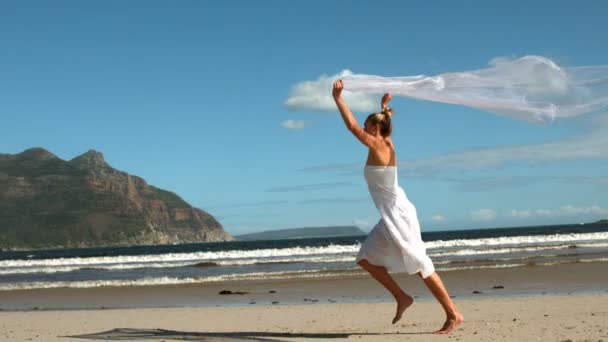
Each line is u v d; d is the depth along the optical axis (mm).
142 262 32094
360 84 5547
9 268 30422
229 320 7871
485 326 6215
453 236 84438
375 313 8203
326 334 6035
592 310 7547
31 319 8750
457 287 12656
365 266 5633
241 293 13055
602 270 14812
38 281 19312
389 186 5375
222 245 106688
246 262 26844
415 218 5473
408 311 8328
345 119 5363
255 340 5695
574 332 5555
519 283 12906
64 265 31844
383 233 5445
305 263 24531
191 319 8141
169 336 6148
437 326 6445
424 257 5453
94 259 35875
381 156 5344
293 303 10836
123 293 14039
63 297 13539
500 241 36219
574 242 32938
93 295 13789
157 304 11641
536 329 5840
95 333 6703
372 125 5457
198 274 20516
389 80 5652
